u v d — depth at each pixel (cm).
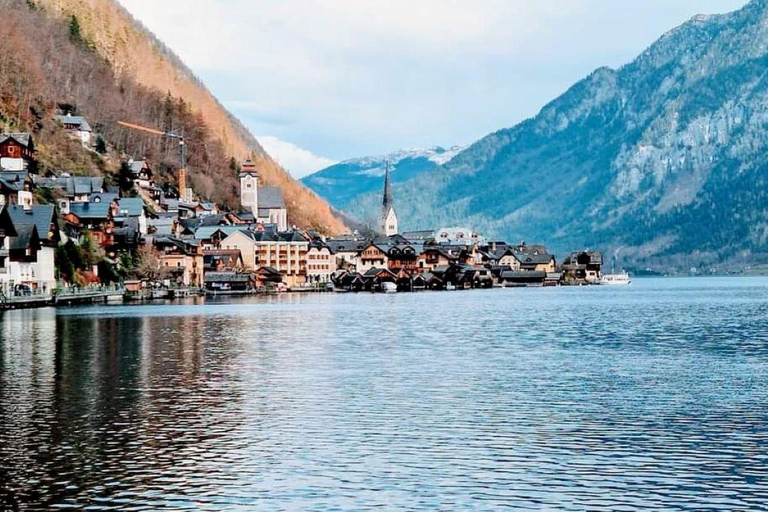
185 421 4688
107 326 10669
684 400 5344
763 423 4662
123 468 3778
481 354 7806
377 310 15538
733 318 12694
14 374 6319
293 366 6875
